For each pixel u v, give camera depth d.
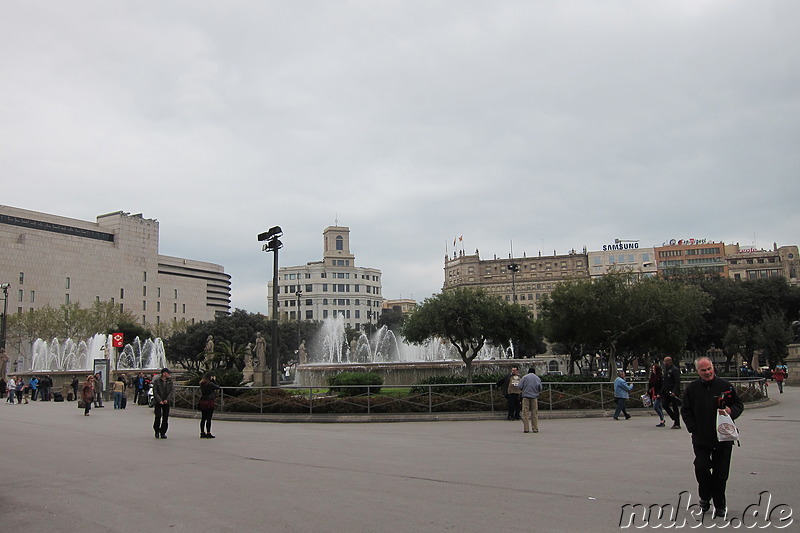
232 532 7.70
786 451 13.52
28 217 130.12
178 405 30.00
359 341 124.62
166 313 158.38
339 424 22.89
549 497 9.25
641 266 146.88
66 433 20.14
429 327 39.94
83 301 137.00
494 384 24.58
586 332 41.22
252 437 18.39
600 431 18.58
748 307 70.94
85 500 9.73
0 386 50.66
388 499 9.31
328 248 193.50
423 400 24.39
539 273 157.50
